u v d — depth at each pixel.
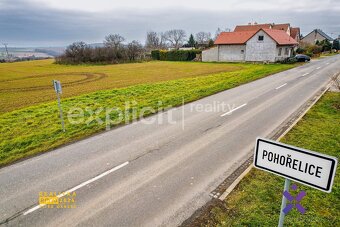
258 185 6.54
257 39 46.44
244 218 5.37
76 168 7.98
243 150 8.81
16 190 6.95
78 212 5.94
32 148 9.67
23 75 41.38
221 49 52.97
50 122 12.75
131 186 6.88
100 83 28.55
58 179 7.39
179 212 5.78
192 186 6.77
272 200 5.90
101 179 7.29
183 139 10.01
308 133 9.73
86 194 6.61
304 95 16.62
